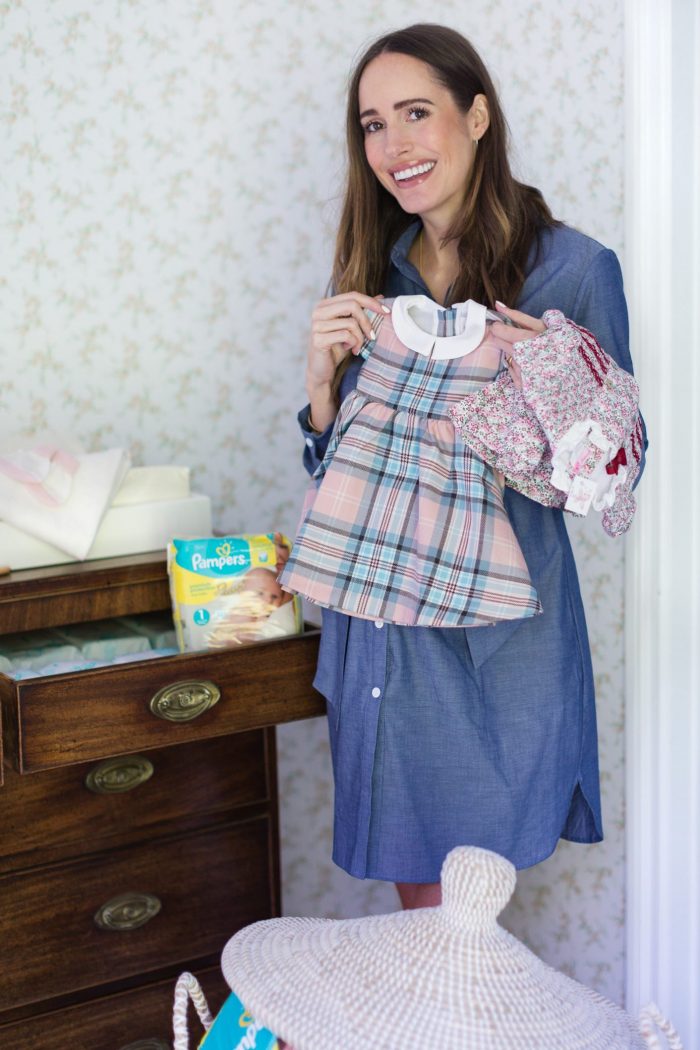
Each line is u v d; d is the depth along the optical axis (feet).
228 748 5.20
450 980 3.02
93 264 6.13
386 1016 2.97
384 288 5.35
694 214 5.95
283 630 5.02
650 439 6.16
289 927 3.59
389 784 4.88
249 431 6.63
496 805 4.85
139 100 6.11
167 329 6.34
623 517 4.67
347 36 6.49
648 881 6.51
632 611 6.41
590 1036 3.02
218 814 5.22
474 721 4.83
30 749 4.29
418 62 4.79
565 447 4.34
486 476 4.68
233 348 6.51
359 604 4.68
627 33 6.02
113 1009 5.03
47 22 5.88
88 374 6.20
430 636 4.80
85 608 5.03
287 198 6.50
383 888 7.16
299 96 6.44
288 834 6.97
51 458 5.32
